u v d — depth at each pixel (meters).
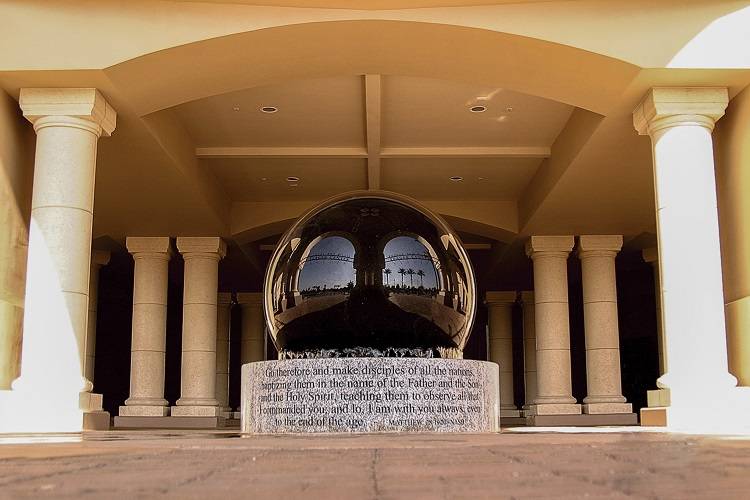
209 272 25.66
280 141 20.75
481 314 43.28
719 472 2.37
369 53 14.89
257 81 15.52
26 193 15.34
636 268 34.38
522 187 24.52
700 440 5.41
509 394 36.19
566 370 25.06
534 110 18.75
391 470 2.56
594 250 25.39
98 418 14.50
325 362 9.66
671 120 14.49
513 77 15.31
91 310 28.11
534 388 35.66
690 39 13.85
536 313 25.73
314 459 3.24
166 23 13.91
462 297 10.45
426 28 14.00
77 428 13.46
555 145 20.67
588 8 13.98
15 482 2.15
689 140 14.36
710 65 13.77
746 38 13.83
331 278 10.05
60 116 14.32
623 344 35.72
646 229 24.95
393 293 10.00
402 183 24.05
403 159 21.81
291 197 25.41
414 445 4.63
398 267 10.05
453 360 9.79
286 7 13.93
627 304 35.81
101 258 28.19
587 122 17.47
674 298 14.05
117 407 35.31
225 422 29.23
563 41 13.84
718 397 13.52
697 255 14.06
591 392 24.69
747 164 14.51
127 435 9.79
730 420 13.38
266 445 4.79
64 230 14.09
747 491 1.77
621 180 20.17
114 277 35.84
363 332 9.99
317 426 9.60
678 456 3.28
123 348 35.75
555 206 22.42
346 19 13.82
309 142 20.86
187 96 15.55
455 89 17.59
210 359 25.25
